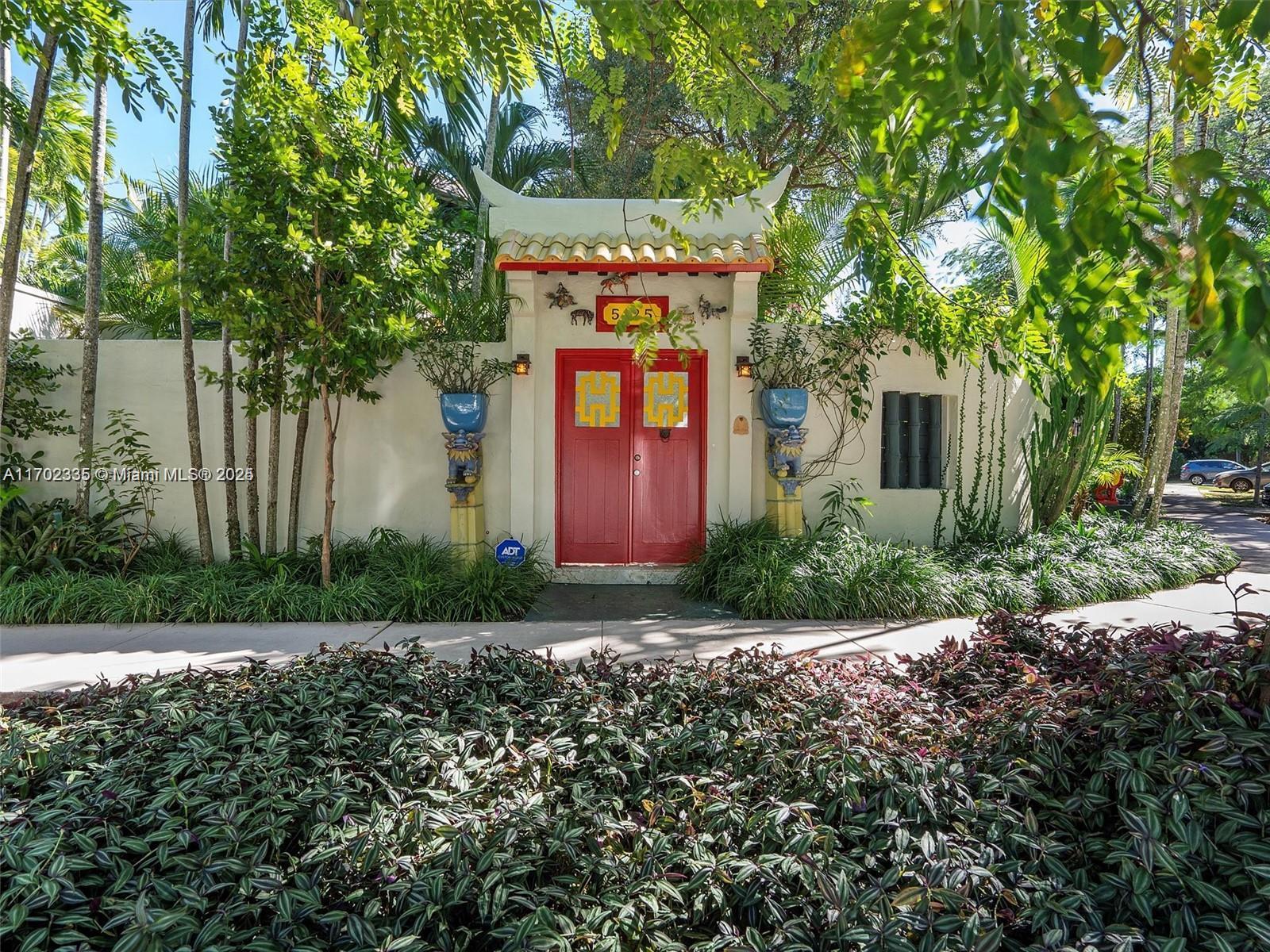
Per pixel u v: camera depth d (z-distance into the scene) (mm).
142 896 1811
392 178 5973
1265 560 9375
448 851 2035
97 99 6656
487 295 7742
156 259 11078
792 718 2900
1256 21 1098
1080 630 3734
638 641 5293
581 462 7496
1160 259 1129
